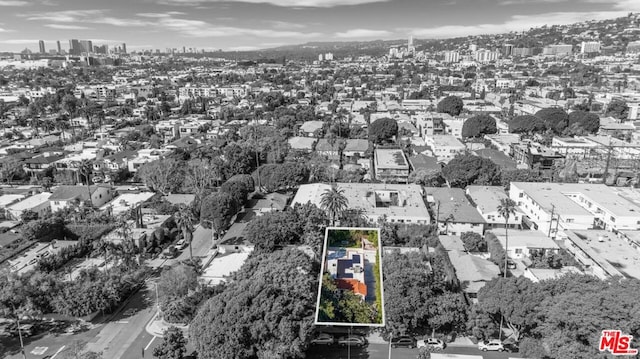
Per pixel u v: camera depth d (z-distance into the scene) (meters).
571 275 80.56
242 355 72.88
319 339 84.06
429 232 122.88
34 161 186.62
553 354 69.56
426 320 84.50
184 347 79.31
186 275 94.06
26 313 88.75
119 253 112.75
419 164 184.00
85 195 150.62
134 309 97.62
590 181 170.12
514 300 77.75
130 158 193.00
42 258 109.75
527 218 136.12
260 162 191.38
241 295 78.25
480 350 81.44
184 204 143.75
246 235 114.19
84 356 74.44
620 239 111.62
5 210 141.88
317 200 139.50
